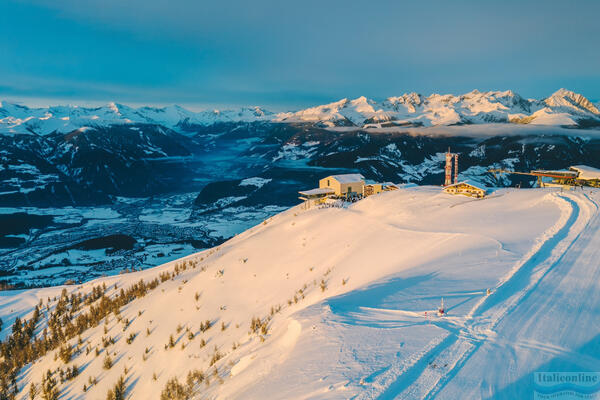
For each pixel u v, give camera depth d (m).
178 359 41.94
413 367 16.77
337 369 18.02
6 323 75.06
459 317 21.77
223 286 56.84
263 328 35.31
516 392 14.48
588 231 38.06
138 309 59.72
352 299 29.81
